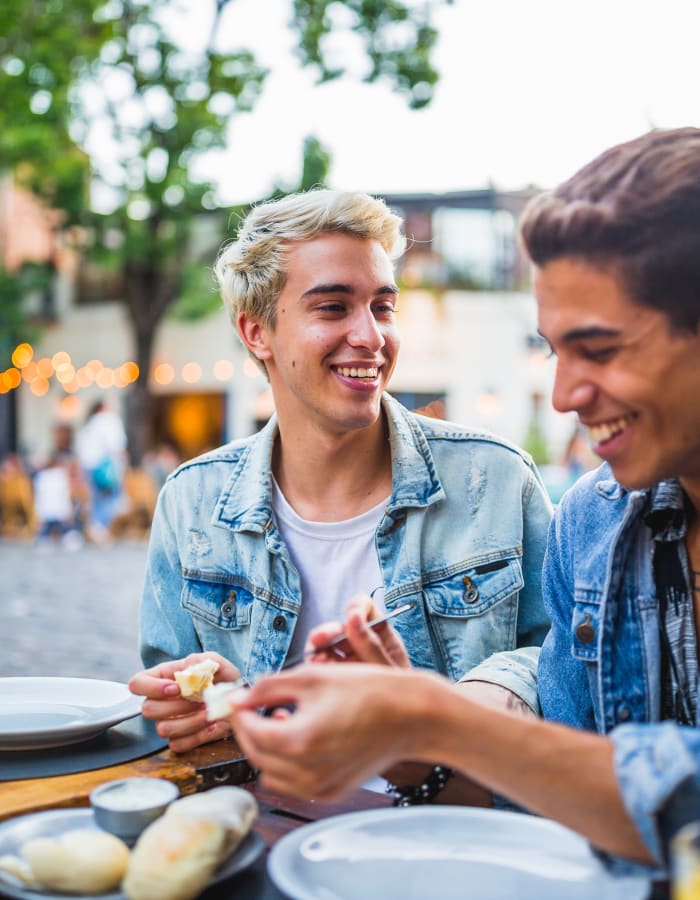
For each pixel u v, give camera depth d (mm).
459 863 1088
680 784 915
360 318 1907
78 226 17000
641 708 1396
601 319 1042
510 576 2039
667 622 1380
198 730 1543
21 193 21391
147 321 18266
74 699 1772
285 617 2010
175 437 21312
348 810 1388
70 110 15445
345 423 1933
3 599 9516
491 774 961
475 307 18984
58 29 14797
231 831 1071
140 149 15953
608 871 1043
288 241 1916
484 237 18766
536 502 2133
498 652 1948
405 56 12977
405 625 2006
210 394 20844
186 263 18438
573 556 1503
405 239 2053
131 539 16906
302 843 1115
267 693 978
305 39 12836
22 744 1517
